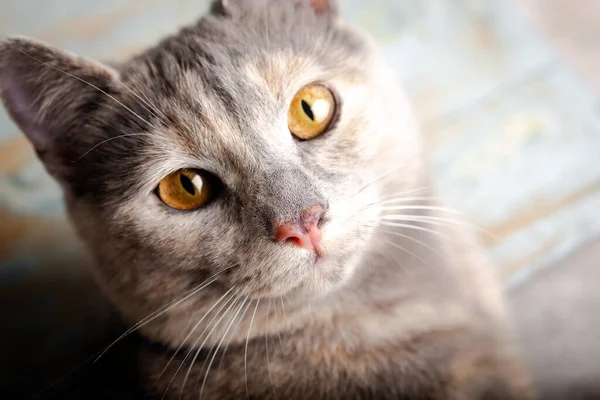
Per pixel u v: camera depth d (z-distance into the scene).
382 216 0.25
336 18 0.27
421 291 0.26
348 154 0.25
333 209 0.23
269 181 0.23
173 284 0.25
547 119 0.35
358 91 0.25
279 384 0.25
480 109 0.35
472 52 0.36
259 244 0.23
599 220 0.32
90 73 0.24
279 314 0.25
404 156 0.26
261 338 0.25
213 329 0.25
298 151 0.24
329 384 0.25
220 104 0.24
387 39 0.37
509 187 0.33
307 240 0.23
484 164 0.34
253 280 0.24
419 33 0.37
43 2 0.37
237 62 0.24
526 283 0.31
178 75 0.25
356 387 0.25
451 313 0.26
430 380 0.25
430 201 0.28
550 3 0.37
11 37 0.24
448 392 0.25
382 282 0.26
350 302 0.26
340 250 0.24
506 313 0.29
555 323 0.29
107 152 0.25
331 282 0.24
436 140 0.35
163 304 0.25
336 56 0.26
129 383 0.26
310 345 0.25
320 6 0.27
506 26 0.37
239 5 0.26
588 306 0.30
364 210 0.24
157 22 0.36
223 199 0.24
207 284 0.24
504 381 0.26
